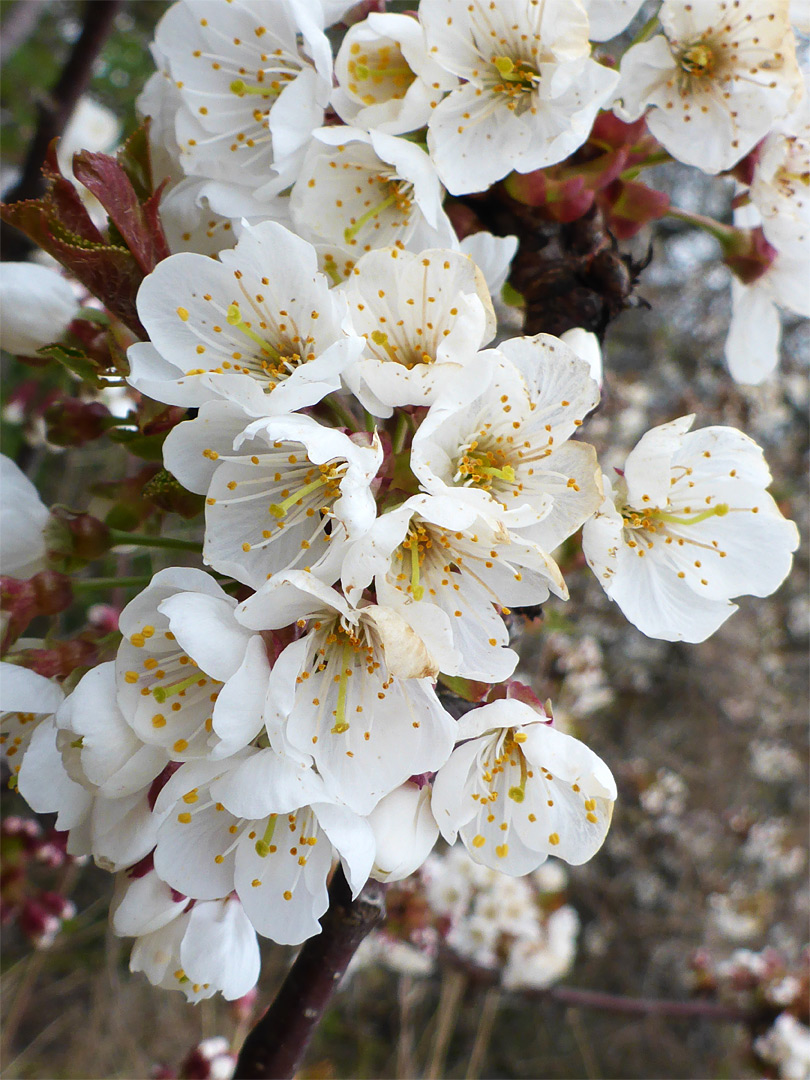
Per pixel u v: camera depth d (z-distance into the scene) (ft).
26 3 1.35
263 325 0.60
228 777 0.55
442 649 0.54
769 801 3.11
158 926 0.60
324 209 0.66
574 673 1.96
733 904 2.75
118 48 2.59
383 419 0.61
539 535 0.58
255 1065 0.65
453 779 0.59
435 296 0.59
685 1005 1.58
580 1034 2.48
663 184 2.60
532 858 0.61
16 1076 1.89
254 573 0.57
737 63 0.68
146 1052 2.00
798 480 2.98
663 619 0.65
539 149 0.65
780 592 3.00
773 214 0.72
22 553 0.63
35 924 1.13
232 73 0.69
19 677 0.59
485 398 0.58
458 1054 2.71
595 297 0.70
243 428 0.57
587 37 0.63
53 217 0.60
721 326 2.83
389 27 0.64
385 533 0.54
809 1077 1.44
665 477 0.63
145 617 0.57
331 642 0.58
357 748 0.57
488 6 0.64
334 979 0.64
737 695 2.93
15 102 2.47
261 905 0.58
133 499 0.66
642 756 2.85
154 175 0.70
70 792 0.59
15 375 1.99
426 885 1.48
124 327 0.62
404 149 0.64
